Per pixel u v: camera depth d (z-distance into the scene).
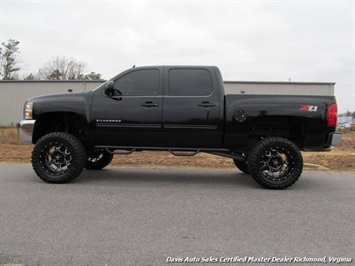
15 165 8.96
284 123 6.62
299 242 3.79
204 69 6.53
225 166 9.09
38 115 6.66
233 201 5.46
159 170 8.44
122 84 6.62
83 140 7.01
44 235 3.92
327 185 6.77
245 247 3.64
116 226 4.23
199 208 5.04
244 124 6.29
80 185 6.51
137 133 6.54
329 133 6.28
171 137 6.51
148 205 5.16
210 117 6.34
